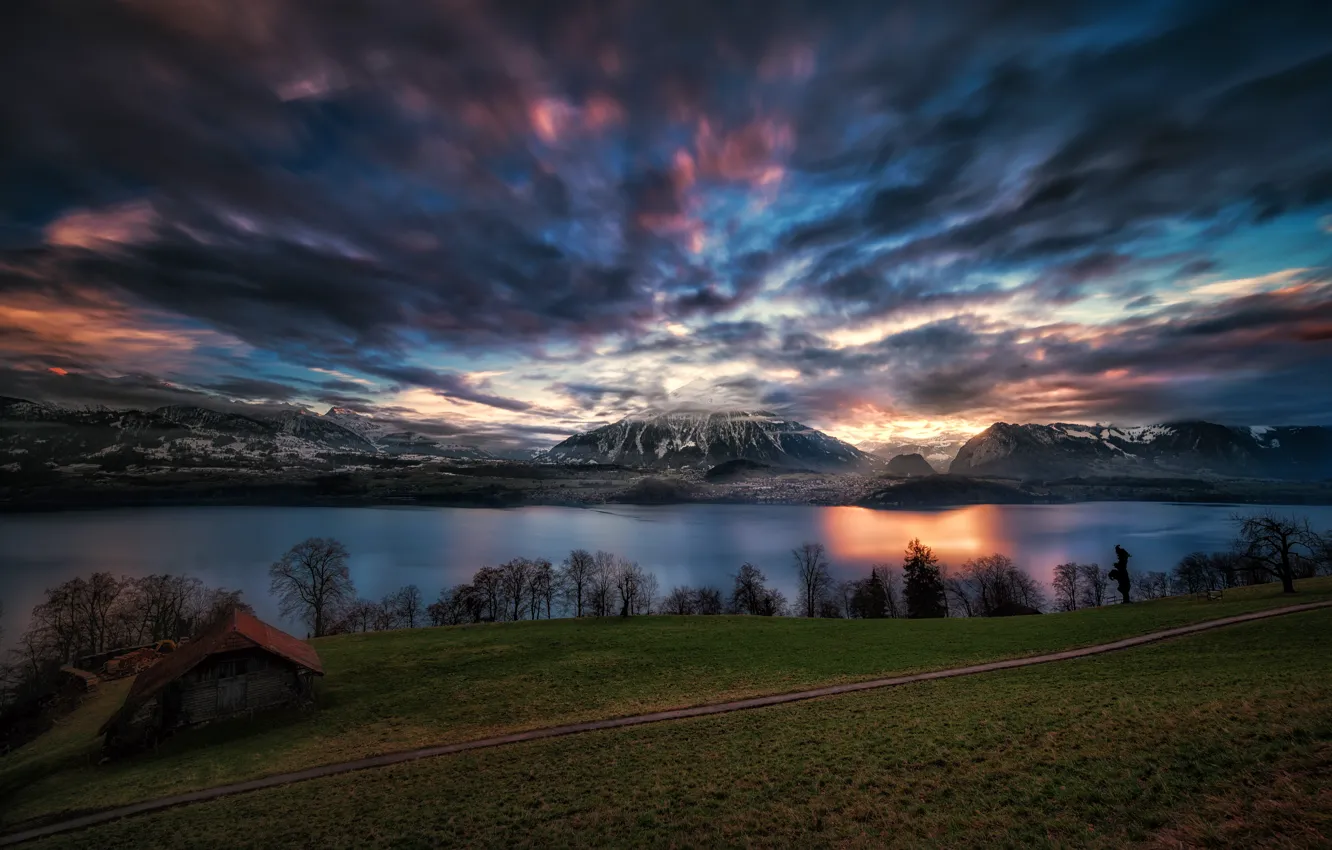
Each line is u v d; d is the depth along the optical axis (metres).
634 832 22.02
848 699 40.25
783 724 34.88
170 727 45.66
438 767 34.12
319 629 106.06
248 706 48.50
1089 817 18.05
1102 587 143.50
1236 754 19.69
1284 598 62.50
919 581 116.94
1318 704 22.69
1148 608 68.38
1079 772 21.14
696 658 58.50
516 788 28.72
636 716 41.47
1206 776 18.80
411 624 140.12
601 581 140.12
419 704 49.25
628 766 30.05
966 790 21.45
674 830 21.72
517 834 23.14
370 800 29.59
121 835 29.27
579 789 27.42
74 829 31.53
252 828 27.61
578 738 37.25
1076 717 27.58
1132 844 16.11
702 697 45.06
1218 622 52.50
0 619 151.88
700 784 26.05
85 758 43.06
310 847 24.48
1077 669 41.75
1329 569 121.94
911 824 19.61
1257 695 25.78
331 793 31.67
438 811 26.78
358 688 54.28
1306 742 19.42
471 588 123.12
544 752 34.75
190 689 46.78
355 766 36.53
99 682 64.56
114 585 98.75
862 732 30.66
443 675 57.16
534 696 49.25
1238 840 15.09
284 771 36.97
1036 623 66.31
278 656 49.84
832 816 21.05
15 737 51.75
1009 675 42.72
